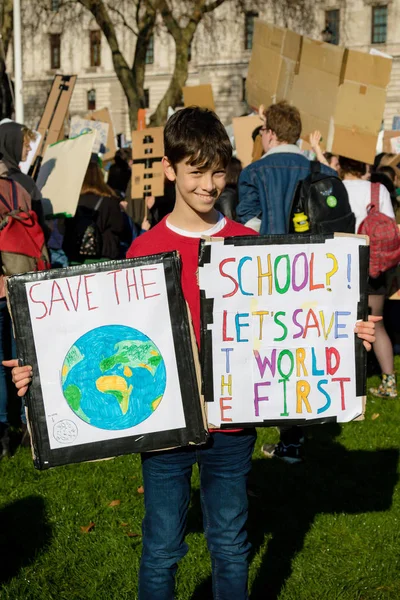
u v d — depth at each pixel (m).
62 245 6.11
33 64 56.09
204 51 51.06
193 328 2.66
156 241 2.76
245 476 2.78
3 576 3.46
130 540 3.76
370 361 7.00
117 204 6.14
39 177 6.05
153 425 2.64
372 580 3.38
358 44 47.78
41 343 2.62
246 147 7.92
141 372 2.64
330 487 4.35
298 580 3.38
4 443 4.91
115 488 4.33
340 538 3.75
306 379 2.73
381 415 5.61
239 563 2.70
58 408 2.62
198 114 2.65
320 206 4.70
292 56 6.35
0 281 4.71
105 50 54.78
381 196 5.81
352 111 6.07
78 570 3.51
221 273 2.68
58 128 7.16
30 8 34.91
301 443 4.70
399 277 6.17
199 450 2.74
